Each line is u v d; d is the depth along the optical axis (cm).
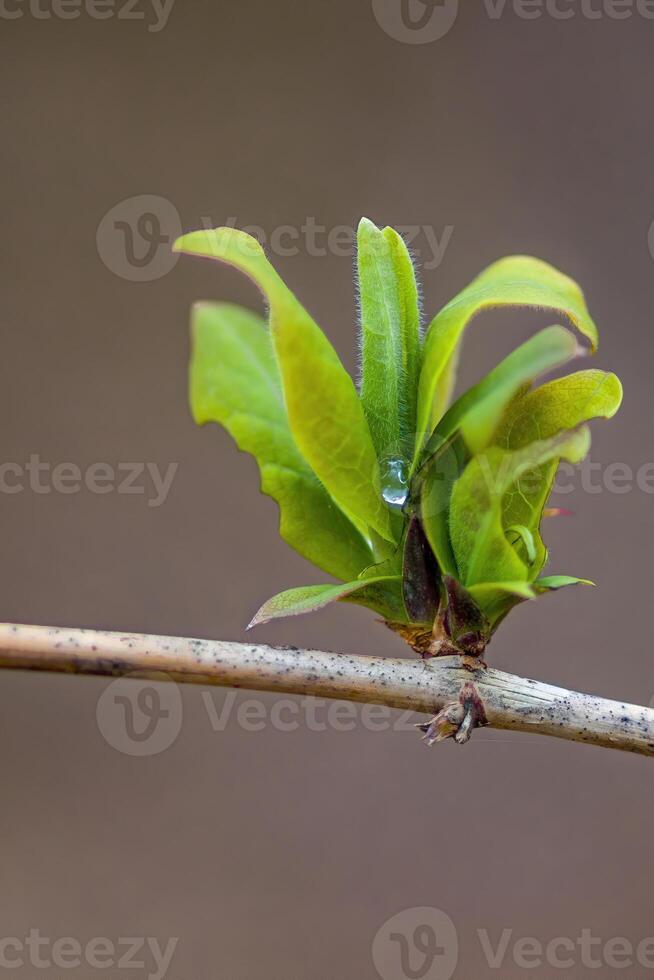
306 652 25
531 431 25
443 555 25
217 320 26
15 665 24
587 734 25
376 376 25
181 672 24
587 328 24
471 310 24
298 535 25
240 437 25
